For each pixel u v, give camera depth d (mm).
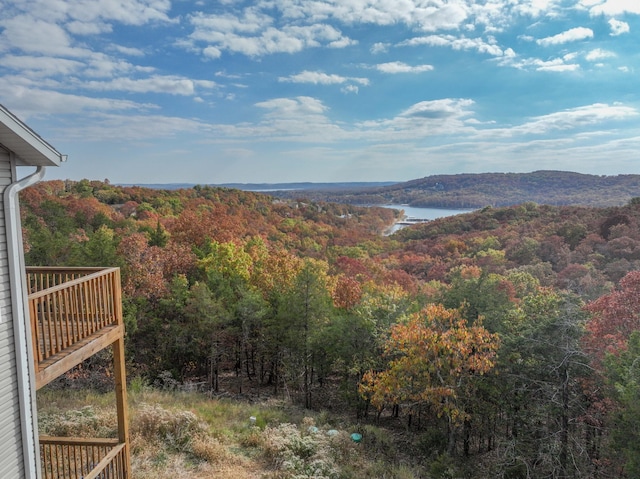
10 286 4781
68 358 5594
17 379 4859
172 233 49281
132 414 10922
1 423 4648
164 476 8312
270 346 21422
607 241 45719
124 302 20531
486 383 13281
